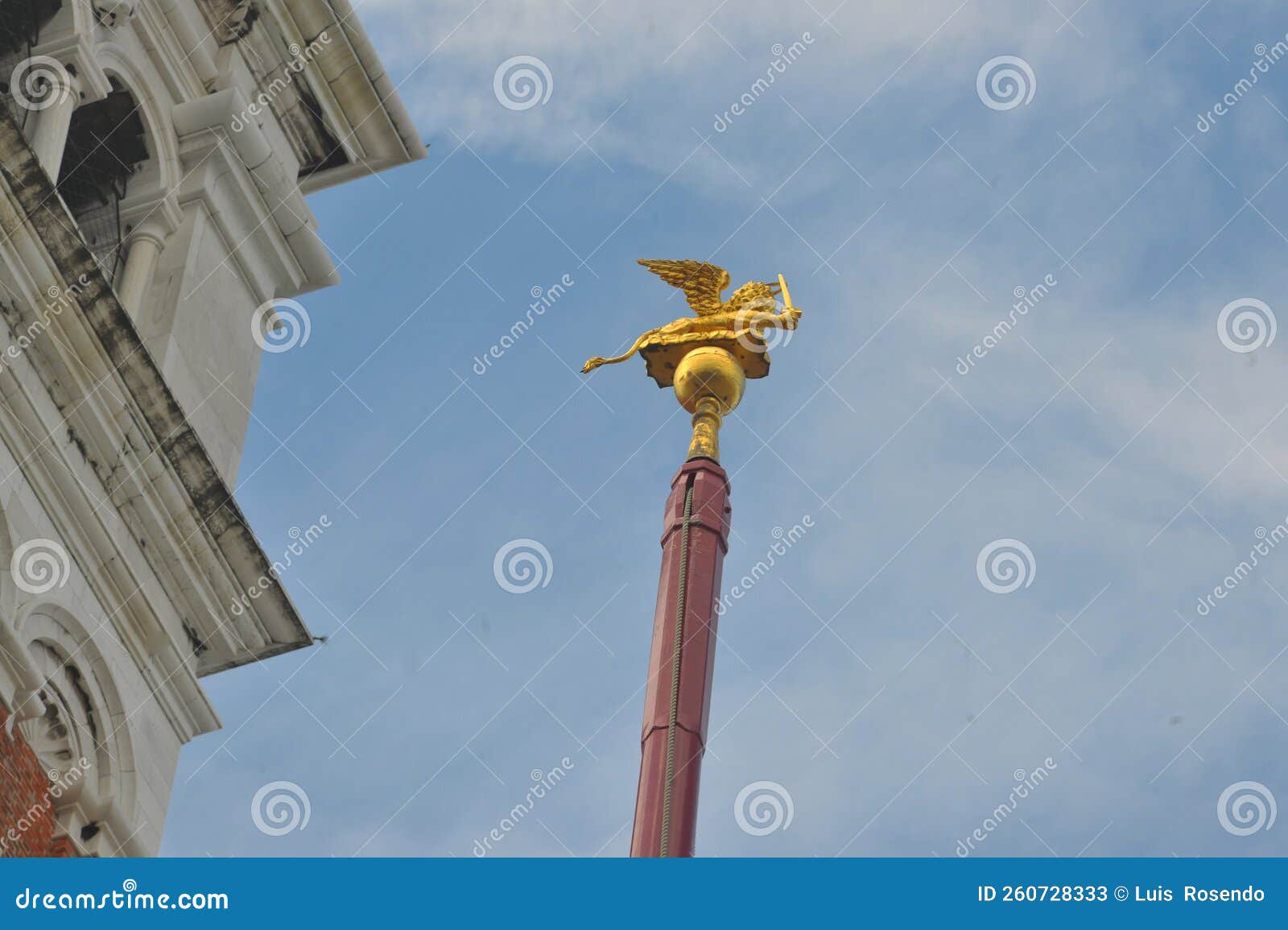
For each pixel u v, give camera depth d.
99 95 89.44
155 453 81.25
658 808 50.19
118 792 76.69
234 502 83.25
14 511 76.06
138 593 80.31
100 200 91.88
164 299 89.12
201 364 89.00
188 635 82.69
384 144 102.88
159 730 80.44
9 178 78.88
